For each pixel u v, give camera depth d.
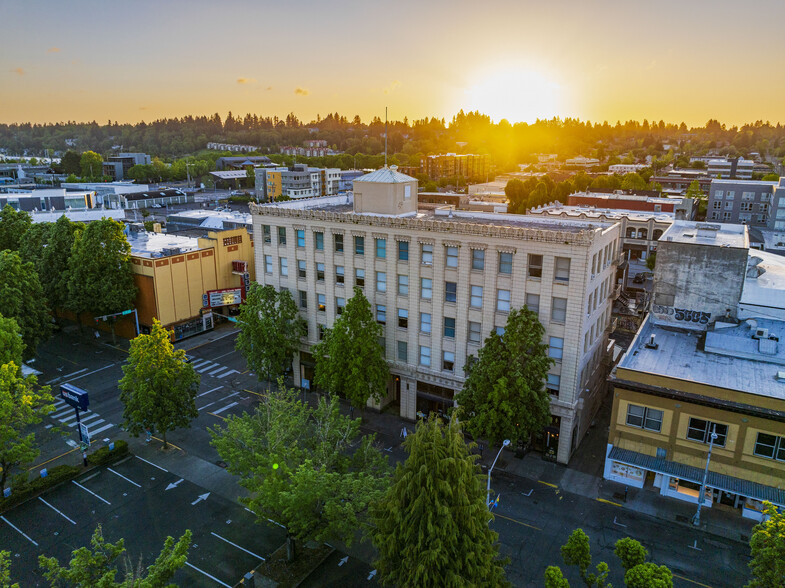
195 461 49.22
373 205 58.62
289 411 39.62
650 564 25.89
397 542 26.64
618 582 35.38
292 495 30.55
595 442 52.50
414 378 55.06
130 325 77.06
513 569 36.41
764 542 26.81
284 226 60.44
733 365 45.50
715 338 48.19
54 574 25.92
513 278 47.69
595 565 36.66
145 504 43.22
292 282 61.69
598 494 44.31
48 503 43.16
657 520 41.19
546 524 40.81
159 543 38.84
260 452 36.69
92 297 71.94
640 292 97.62
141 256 75.44
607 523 40.88
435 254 51.03
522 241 46.41
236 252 84.75
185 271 77.50
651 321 55.22
